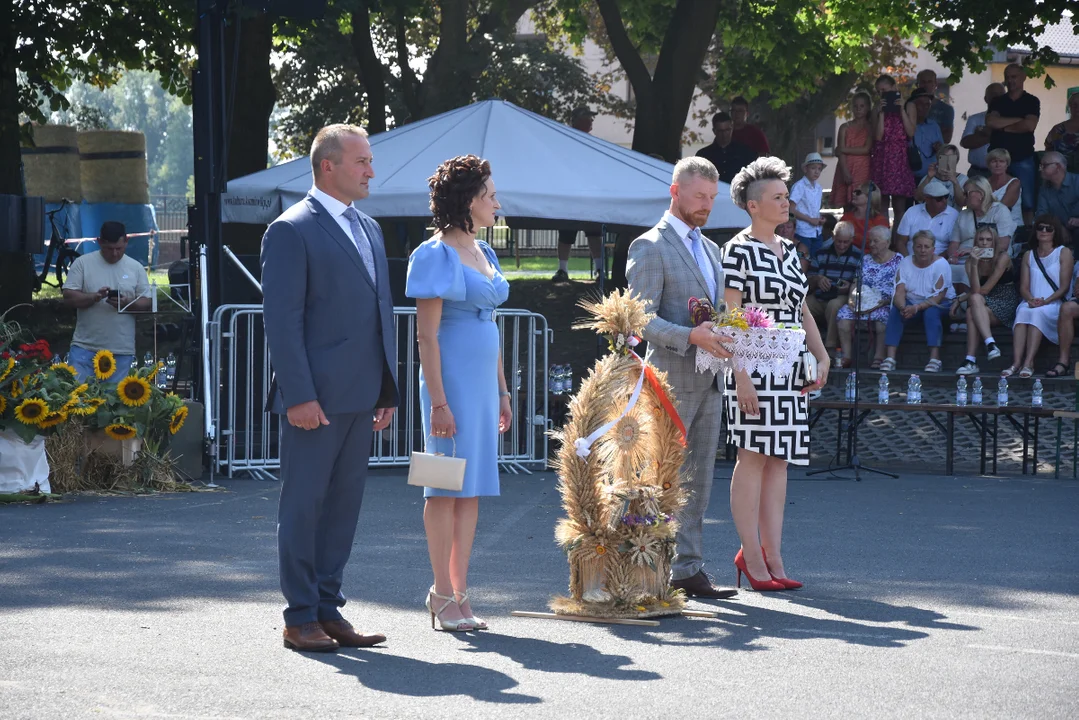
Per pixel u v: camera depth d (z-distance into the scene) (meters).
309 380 5.69
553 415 14.24
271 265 5.73
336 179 5.90
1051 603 6.94
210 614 6.51
